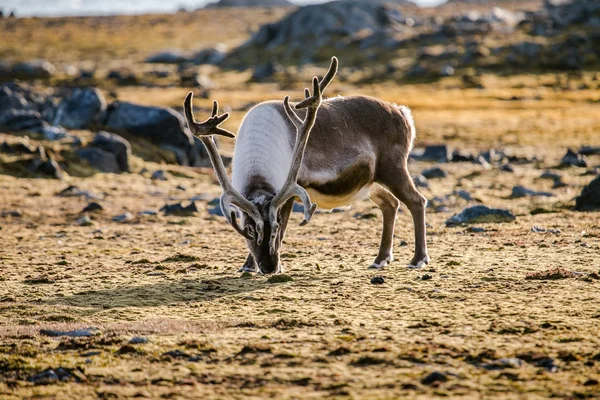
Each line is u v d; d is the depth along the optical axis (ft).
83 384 55.06
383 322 71.92
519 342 63.41
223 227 159.74
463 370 56.39
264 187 89.04
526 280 90.12
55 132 298.35
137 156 294.46
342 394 51.65
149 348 63.36
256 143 91.30
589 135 403.54
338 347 61.98
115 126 318.45
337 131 95.20
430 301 80.74
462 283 89.81
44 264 114.62
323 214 172.55
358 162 95.66
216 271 104.12
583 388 51.85
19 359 60.49
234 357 60.80
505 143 384.47
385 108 100.73
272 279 94.79
